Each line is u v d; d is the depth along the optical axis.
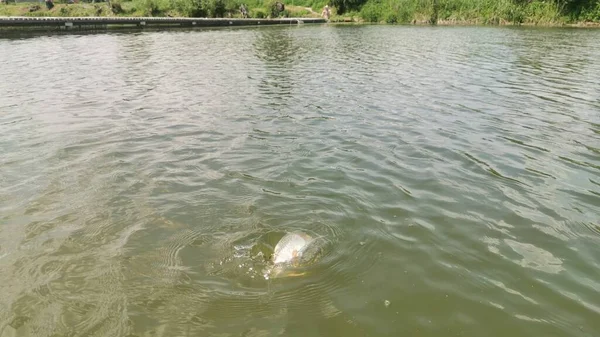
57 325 3.88
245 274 4.55
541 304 4.17
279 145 8.49
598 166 7.50
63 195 6.31
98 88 13.77
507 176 7.09
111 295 4.25
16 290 4.32
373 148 8.35
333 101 12.11
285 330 3.82
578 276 4.59
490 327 3.88
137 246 5.06
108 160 7.64
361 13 56.78
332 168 7.36
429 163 7.62
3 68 17.52
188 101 12.06
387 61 19.83
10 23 31.95
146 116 10.51
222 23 46.59
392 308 4.10
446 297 4.26
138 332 3.79
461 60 19.88
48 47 24.77
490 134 9.22
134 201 6.14
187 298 4.20
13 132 9.15
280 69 17.77
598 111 10.99
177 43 27.94
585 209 6.01
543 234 5.39
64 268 4.66
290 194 6.36
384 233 5.35
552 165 7.55
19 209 5.88
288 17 60.34
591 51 22.61
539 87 13.90
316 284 4.40
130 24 40.00
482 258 4.89
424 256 4.90
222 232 5.33
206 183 6.74
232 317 3.96
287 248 4.77
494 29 38.06
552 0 42.56
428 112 10.94
